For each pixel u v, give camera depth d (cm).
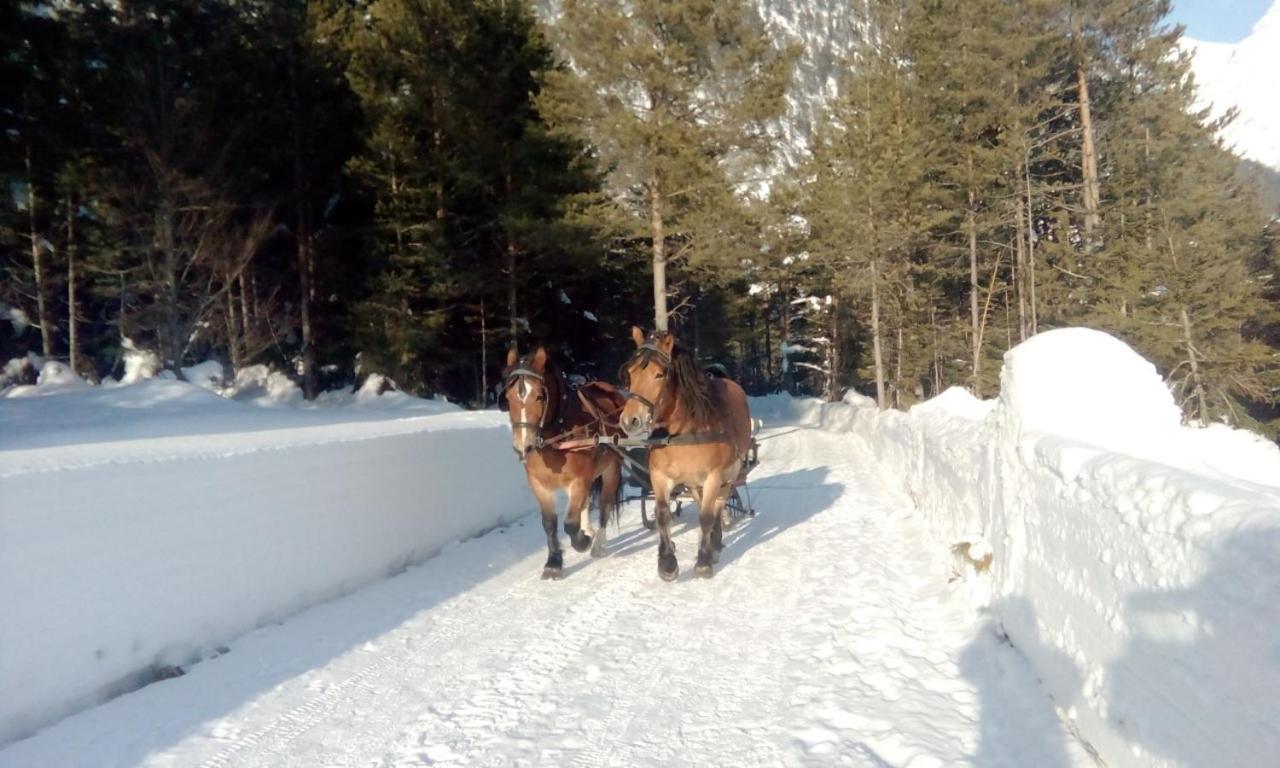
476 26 2638
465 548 991
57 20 2400
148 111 2409
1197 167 2855
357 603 755
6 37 2280
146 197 2512
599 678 568
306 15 2945
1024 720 465
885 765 430
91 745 464
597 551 936
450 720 503
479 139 2619
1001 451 622
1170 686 337
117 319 2944
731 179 2492
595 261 2636
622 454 921
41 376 2723
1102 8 2705
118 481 545
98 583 526
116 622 538
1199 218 2609
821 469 1744
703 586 800
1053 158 3028
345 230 3009
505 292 2942
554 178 2633
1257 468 555
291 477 719
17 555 476
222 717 506
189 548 603
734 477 916
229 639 639
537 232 2469
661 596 771
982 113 2856
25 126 2495
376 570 840
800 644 623
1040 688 495
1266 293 2969
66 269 3166
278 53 2789
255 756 456
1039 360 589
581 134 2444
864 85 3225
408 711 516
